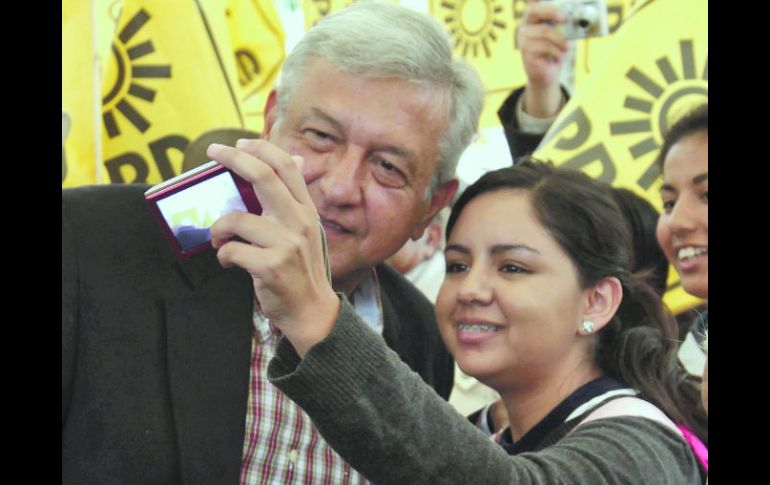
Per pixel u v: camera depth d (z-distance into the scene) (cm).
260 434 165
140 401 155
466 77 190
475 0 293
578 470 143
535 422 186
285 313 124
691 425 193
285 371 126
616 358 188
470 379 264
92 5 246
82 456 153
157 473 153
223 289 166
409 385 127
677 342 196
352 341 124
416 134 181
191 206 131
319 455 168
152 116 250
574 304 184
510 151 286
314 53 180
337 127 177
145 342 159
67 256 160
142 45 251
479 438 132
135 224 168
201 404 158
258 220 124
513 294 180
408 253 281
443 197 198
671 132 242
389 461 124
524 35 283
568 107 258
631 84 253
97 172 244
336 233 182
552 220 183
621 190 235
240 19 296
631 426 162
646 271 217
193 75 250
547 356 183
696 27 251
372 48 176
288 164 126
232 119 253
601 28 278
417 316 215
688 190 237
